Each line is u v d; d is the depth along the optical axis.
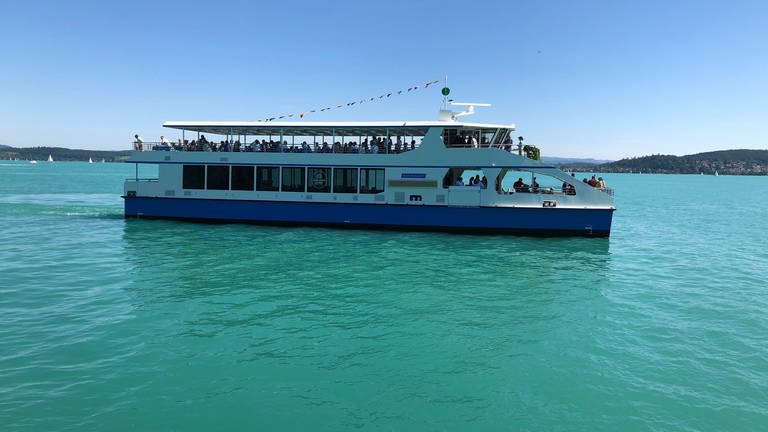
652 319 14.48
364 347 11.96
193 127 30.39
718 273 21.03
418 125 28.03
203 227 30.02
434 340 12.48
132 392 9.49
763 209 59.72
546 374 10.68
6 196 56.38
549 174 27.39
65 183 86.25
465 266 20.89
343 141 30.78
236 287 17.03
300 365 10.88
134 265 20.12
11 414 8.59
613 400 9.60
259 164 30.19
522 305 15.62
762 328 13.77
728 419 8.99
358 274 19.17
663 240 31.31
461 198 28.08
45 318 13.45
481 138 29.17
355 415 8.91
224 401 9.27
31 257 21.44
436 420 8.80
